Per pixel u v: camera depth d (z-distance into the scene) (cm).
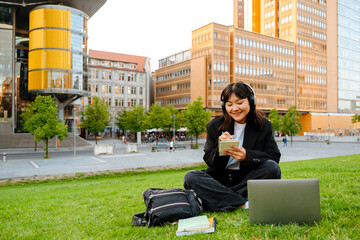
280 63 7719
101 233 298
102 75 7144
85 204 534
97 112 4709
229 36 6738
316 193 259
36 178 1678
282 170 970
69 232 313
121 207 450
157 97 8400
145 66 7844
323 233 232
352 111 9956
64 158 2797
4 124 5178
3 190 1333
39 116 2878
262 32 9300
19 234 321
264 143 323
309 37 8550
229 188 326
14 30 5400
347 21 9938
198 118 3862
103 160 2569
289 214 261
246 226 262
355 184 469
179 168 2083
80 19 5034
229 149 292
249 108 308
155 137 5678
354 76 10125
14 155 3219
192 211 301
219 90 6544
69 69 4866
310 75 8556
